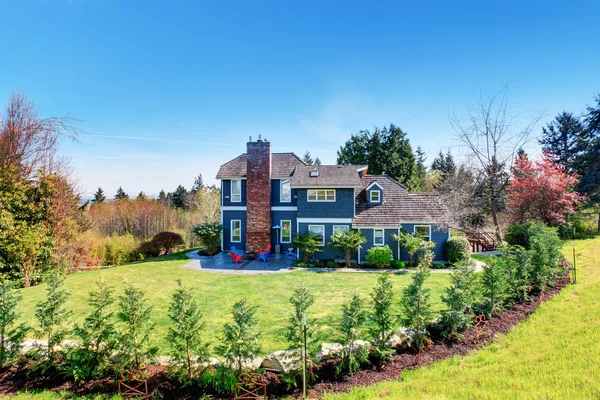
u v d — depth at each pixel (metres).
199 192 50.47
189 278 16.47
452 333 8.06
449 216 21.14
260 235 23.02
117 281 16.00
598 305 8.88
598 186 26.98
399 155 42.47
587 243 19.16
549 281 11.54
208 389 6.18
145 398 5.90
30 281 17.70
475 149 22.36
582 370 5.72
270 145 23.30
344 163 45.47
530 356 6.61
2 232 16.64
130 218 45.62
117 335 6.68
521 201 24.81
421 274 7.95
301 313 6.73
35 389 6.31
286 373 6.35
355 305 7.09
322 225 21.59
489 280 9.30
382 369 6.79
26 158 22.20
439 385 5.80
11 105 21.50
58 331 7.18
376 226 20.69
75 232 22.91
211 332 9.32
